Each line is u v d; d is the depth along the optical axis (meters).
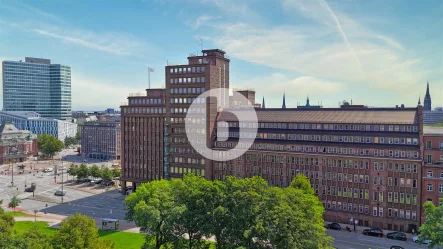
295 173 119.44
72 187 173.50
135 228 107.69
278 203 67.25
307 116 125.00
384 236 98.31
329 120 118.94
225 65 147.25
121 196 154.38
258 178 77.00
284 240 61.31
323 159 114.44
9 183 183.38
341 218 111.06
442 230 67.44
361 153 109.31
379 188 105.88
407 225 101.50
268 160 124.31
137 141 155.00
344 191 111.38
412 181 101.75
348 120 115.81
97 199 148.75
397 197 103.75
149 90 157.00
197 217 70.94
